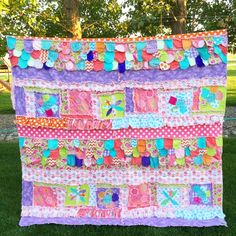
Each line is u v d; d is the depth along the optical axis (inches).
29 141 76.8
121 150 76.0
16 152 133.0
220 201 76.8
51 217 78.9
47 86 73.9
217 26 164.6
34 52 73.0
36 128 76.1
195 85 72.5
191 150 75.0
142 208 78.0
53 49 72.9
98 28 178.5
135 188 77.3
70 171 77.8
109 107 74.1
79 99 74.2
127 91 73.5
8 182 102.7
